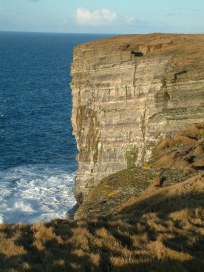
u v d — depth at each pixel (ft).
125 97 154.30
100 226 55.01
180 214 61.36
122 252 45.55
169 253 45.47
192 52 155.12
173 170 99.96
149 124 145.18
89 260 43.29
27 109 366.84
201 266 44.11
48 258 43.73
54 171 213.87
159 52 156.87
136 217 62.75
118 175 105.81
